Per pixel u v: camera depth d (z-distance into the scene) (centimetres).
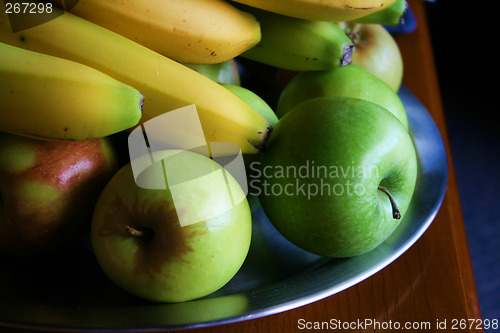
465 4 119
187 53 38
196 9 37
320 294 35
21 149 34
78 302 35
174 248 33
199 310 34
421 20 65
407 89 53
